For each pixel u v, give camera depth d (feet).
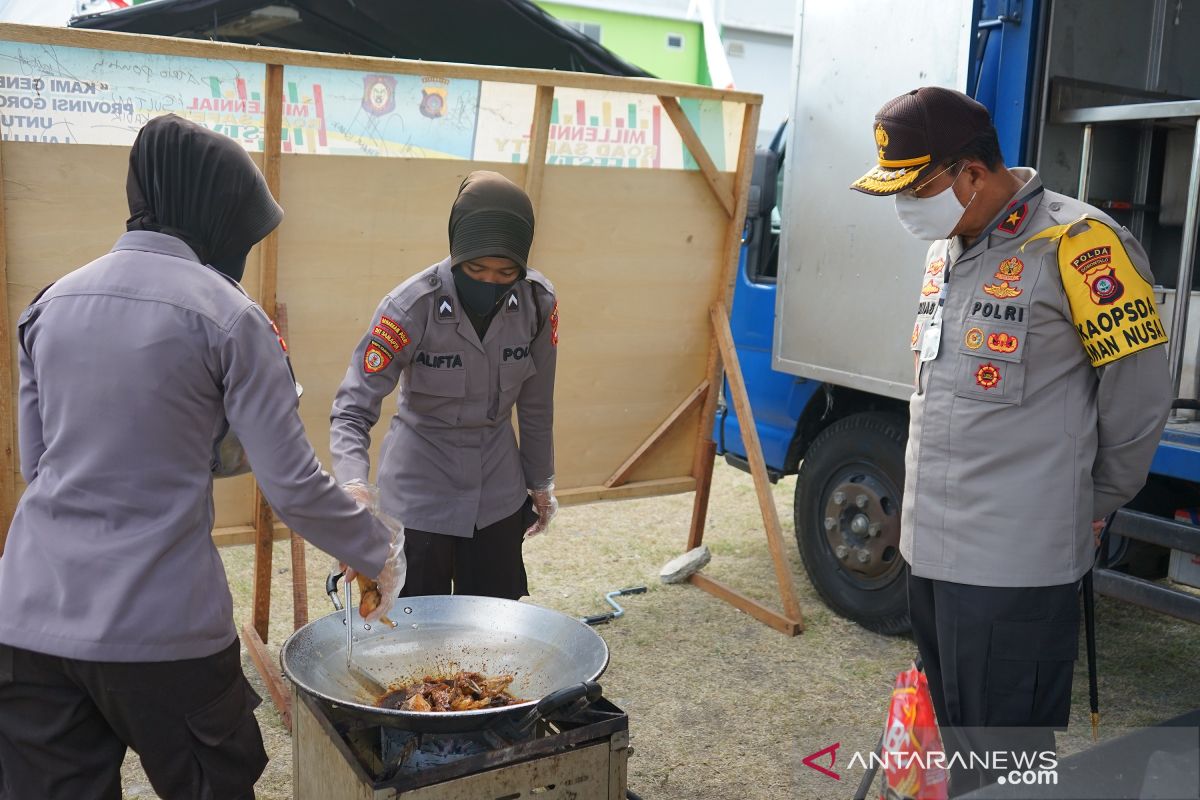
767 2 36.76
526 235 7.68
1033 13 10.75
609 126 12.31
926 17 11.30
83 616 5.49
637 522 17.48
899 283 11.87
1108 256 6.68
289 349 11.21
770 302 14.73
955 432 7.21
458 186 11.58
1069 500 7.01
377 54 18.16
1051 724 7.23
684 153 12.91
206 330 5.60
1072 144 11.46
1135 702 11.03
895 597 12.51
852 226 12.48
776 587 14.49
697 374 13.97
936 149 6.87
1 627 5.60
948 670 7.39
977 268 7.18
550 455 9.29
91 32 9.42
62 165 9.79
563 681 6.57
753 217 14.07
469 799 5.83
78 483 5.51
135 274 5.65
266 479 5.70
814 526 13.69
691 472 14.55
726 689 11.38
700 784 9.46
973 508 7.17
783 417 14.67
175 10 16.05
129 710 5.62
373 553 6.16
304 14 17.06
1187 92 12.34
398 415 8.79
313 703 6.34
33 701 5.72
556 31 18.31
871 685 11.48
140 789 9.14
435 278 8.16
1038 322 6.92
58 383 5.56
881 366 12.23
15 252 9.80
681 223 13.12
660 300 13.32
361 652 6.84
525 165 11.96
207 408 5.73
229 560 15.14
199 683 5.79
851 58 12.30
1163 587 10.19
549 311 8.66
